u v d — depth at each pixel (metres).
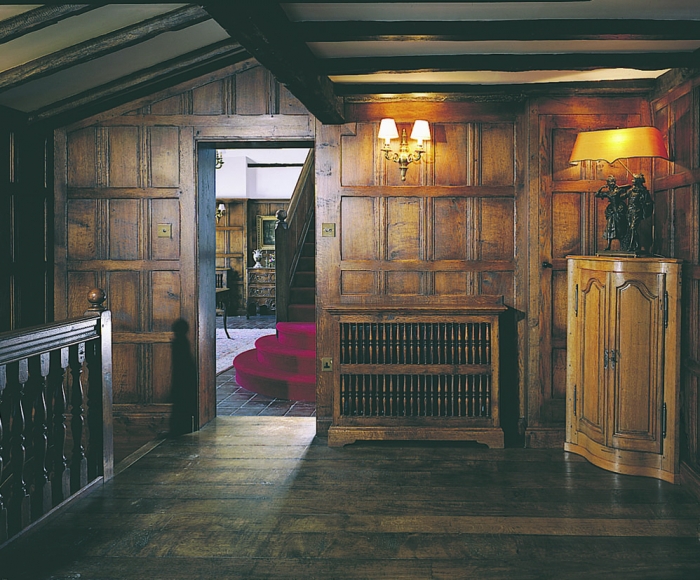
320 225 4.82
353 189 4.79
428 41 3.43
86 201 4.94
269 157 13.91
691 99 3.75
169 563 2.82
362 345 4.65
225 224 13.87
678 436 3.80
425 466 4.13
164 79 4.77
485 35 3.22
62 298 4.98
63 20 3.37
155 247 4.93
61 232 4.95
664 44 3.58
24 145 4.66
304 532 3.13
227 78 4.83
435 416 4.58
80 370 3.67
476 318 4.52
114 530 3.16
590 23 3.20
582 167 4.51
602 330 4.04
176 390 4.98
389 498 3.57
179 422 4.98
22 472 3.08
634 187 4.08
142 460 4.28
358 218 4.81
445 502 3.51
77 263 4.96
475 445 4.61
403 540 3.04
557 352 4.57
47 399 3.41
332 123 4.77
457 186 4.73
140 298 4.96
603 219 4.50
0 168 4.40
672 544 2.99
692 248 3.71
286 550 2.94
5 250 4.47
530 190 4.52
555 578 2.68
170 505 3.48
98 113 4.89
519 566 2.78
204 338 5.12
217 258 13.91
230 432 4.96
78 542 3.03
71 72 4.12
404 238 4.79
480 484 3.79
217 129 4.84
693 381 3.70
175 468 4.11
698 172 3.59
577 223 4.52
